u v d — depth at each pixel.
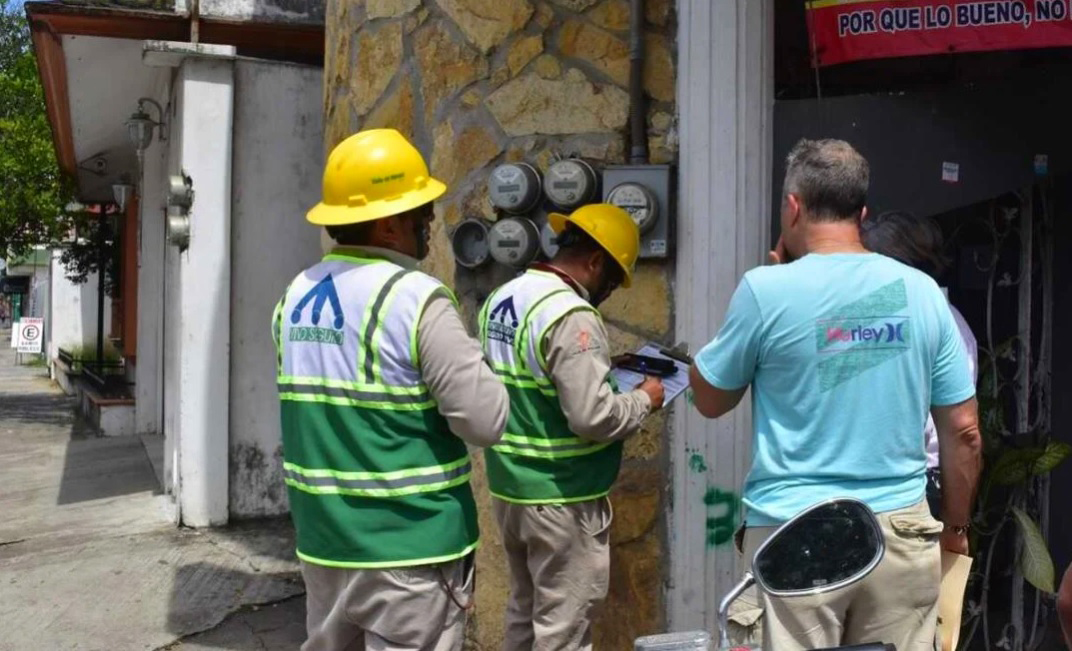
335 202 2.92
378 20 5.07
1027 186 4.10
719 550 4.12
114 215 18.05
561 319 3.43
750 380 2.72
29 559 6.83
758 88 4.10
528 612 3.81
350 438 2.77
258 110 7.43
